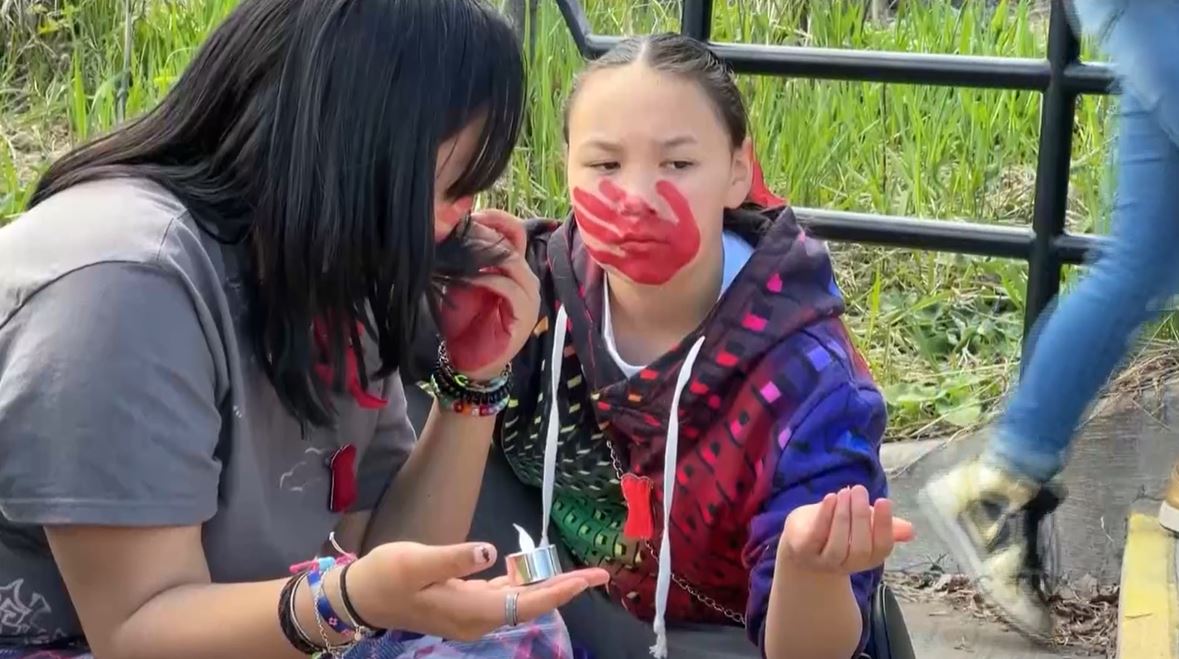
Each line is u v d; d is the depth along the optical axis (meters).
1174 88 1.87
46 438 1.21
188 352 1.24
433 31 1.24
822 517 1.26
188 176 1.30
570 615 1.67
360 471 1.58
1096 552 2.28
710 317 1.49
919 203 3.18
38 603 1.35
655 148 1.51
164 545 1.25
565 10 2.41
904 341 3.06
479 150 1.30
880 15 3.94
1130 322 2.01
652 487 1.58
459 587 1.21
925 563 2.33
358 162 1.22
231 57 1.28
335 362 1.33
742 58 2.25
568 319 1.61
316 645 1.25
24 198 3.18
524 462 1.72
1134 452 2.46
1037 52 3.38
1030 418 2.07
